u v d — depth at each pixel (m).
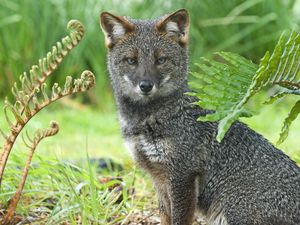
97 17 18.64
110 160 11.38
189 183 8.24
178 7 18.34
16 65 18.31
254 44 18.33
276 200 7.72
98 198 8.43
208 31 18.41
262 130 14.94
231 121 6.38
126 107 8.64
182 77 8.73
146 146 8.38
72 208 7.88
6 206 8.33
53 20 18.47
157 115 8.37
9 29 18.56
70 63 18.20
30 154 7.66
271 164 7.92
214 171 8.16
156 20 9.01
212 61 7.05
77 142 14.20
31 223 8.03
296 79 6.92
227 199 8.01
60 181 8.98
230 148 8.10
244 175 7.96
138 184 10.24
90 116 16.84
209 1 18.34
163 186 8.56
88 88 7.47
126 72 8.73
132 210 8.57
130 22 8.93
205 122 8.20
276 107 16.67
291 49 6.71
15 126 7.47
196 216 9.02
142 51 8.68
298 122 15.56
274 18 18.05
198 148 8.21
